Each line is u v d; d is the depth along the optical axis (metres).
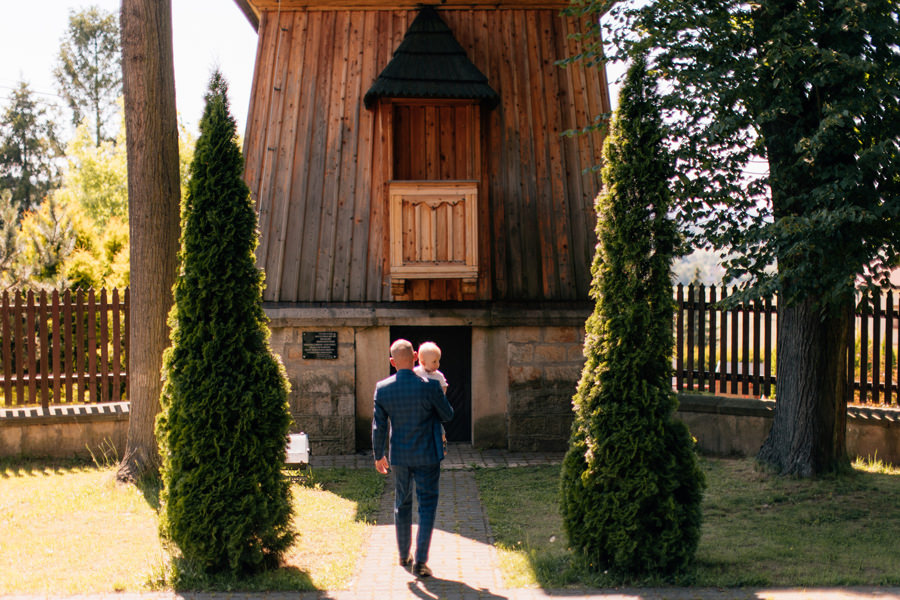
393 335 11.41
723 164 8.79
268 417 6.05
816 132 7.40
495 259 11.16
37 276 16.47
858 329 14.30
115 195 35.03
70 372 10.65
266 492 6.00
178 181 9.23
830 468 9.00
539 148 11.43
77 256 16.28
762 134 8.57
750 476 9.21
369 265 11.07
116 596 5.45
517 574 5.93
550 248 11.24
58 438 10.40
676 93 8.41
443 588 5.66
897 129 7.76
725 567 6.03
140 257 8.97
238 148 6.28
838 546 6.65
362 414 11.09
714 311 11.02
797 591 5.46
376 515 7.83
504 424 11.21
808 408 9.02
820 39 8.09
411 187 10.49
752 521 7.53
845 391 9.16
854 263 7.54
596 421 5.95
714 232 8.84
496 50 11.56
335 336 10.98
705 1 8.61
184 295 6.09
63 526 7.30
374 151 11.27
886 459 9.78
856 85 7.68
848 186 7.45
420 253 10.51
